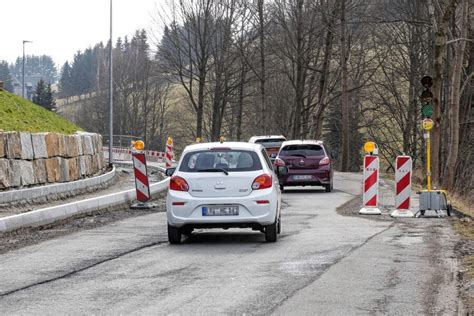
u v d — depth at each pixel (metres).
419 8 43.97
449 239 14.73
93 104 125.31
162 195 28.55
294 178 30.52
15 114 30.81
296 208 23.08
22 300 9.30
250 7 63.97
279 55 64.69
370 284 10.05
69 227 18.14
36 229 17.45
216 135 70.19
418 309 8.52
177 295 9.46
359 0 52.62
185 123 111.00
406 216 19.52
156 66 73.00
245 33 65.62
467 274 10.75
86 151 33.34
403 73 62.22
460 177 41.59
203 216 14.45
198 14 66.69
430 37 45.44
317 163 30.53
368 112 81.88
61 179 28.83
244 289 9.78
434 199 19.53
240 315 8.30
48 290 9.93
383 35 58.47
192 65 71.75
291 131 77.50
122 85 118.06
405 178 19.69
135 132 116.94
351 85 71.88
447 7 32.81
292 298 9.16
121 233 16.55
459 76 34.88
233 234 16.55
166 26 67.31
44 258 12.80
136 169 23.33
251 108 92.38
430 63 45.91
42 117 33.72
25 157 25.14
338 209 22.50
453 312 8.36
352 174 46.22
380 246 13.76
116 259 12.62
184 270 11.41
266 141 40.16
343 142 59.09
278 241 14.88
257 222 14.47
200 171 14.66
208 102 93.62
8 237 16.03
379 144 68.88
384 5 48.34
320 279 10.43
